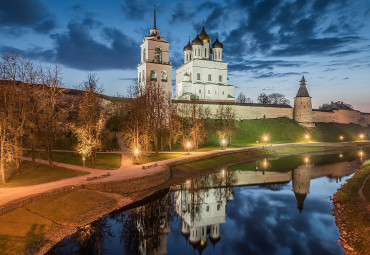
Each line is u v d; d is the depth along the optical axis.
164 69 72.31
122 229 22.58
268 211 27.64
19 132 32.28
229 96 98.31
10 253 16.30
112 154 46.69
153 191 31.95
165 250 19.64
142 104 47.88
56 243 18.86
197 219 25.66
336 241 20.44
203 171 45.03
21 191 24.03
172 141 64.94
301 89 105.88
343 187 34.38
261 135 89.12
